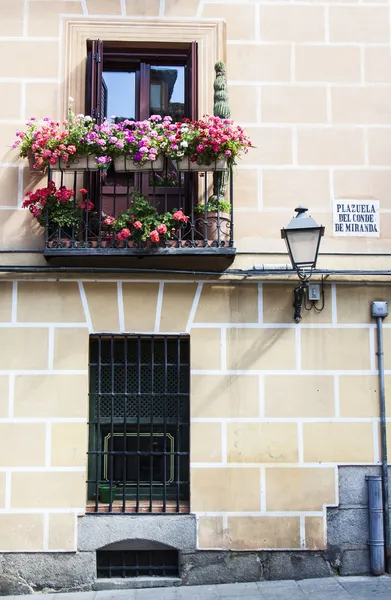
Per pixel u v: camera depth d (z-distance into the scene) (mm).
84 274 6641
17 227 6742
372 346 6688
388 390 6637
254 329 6656
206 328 6641
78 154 6359
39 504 6352
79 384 6516
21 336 6559
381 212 6895
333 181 6910
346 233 6852
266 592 6051
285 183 6891
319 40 7074
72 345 6566
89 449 6605
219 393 6562
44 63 6945
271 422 6543
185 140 6305
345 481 6520
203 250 6328
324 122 6973
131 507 6500
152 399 6648
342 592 5988
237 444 6504
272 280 6703
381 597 5836
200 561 6371
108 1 7043
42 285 6633
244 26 7074
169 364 6680
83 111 6910
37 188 6812
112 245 6383
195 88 6938
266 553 6406
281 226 6832
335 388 6613
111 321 6605
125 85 7227
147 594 6117
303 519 6445
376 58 7070
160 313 6637
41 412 6461
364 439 6559
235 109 6953
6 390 6480
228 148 6297
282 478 6484
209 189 6820
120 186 7020
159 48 7109
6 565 6281
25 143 6531
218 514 6418
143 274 6660
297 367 6625
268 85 7000
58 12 7016
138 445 6645
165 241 6391
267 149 6922
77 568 6309
